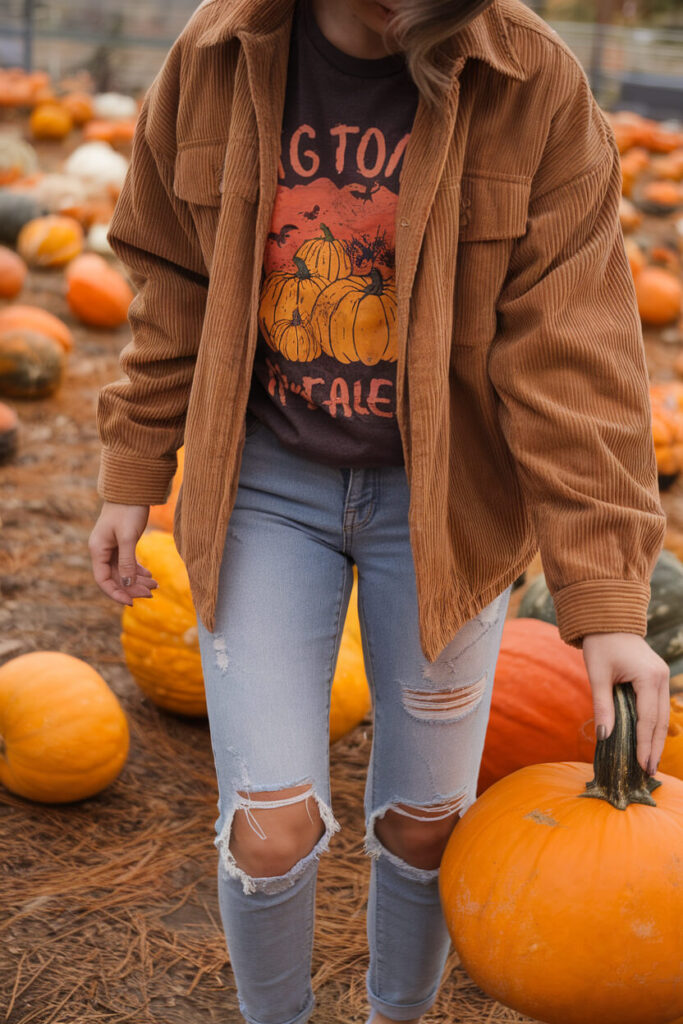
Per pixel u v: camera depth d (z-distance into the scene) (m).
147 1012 2.36
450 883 1.89
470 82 1.67
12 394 5.95
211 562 1.81
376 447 1.82
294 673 1.80
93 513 4.84
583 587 1.70
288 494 1.87
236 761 1.75
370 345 1.79
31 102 13.84
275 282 1.80
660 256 9.60
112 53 17.36
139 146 1.98
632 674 1.68
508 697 2.83
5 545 4.47
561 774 2.00
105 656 3.75
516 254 1.76
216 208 1.83
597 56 18.17
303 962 1.90
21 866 2.76
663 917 1.75
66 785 2.91
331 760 3.33
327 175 1.73
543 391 1.75
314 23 1.69
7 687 2.96
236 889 1.80
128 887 2.73
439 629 1.82
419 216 1.65
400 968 2.08
